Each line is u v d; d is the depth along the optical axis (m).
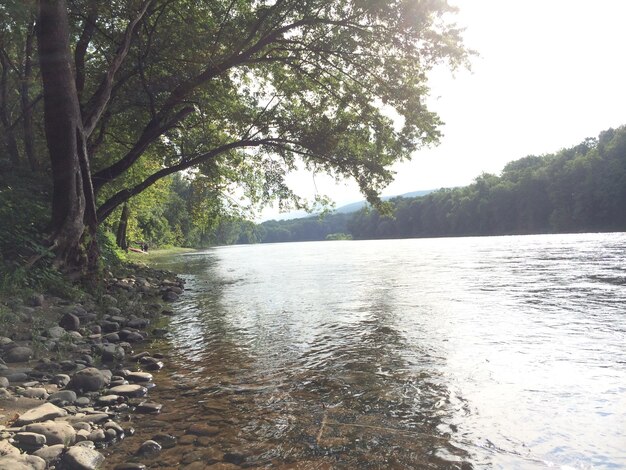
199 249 78.44
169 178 32.03
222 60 14.72
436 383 5.28
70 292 10.24
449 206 122.44
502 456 3.57
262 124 16.41
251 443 3.90
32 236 10.57
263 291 15.37
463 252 35.69
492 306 10.25
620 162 81.44
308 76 15.54
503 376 5.41
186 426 4.27
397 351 6.75
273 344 7.55
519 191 101.00
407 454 3.65
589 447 3.66
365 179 15.89
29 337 7.02
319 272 22.72
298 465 3.51
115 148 20.30
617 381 5.05
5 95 17.94
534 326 7.98
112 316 9.77
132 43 14.63
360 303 11.67
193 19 14.88
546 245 39.78
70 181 10.97
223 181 19.64
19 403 4.57
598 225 83.31
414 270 21.17
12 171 15.98
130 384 5.45
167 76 15.09
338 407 4.67
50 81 10.66
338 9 14.39
